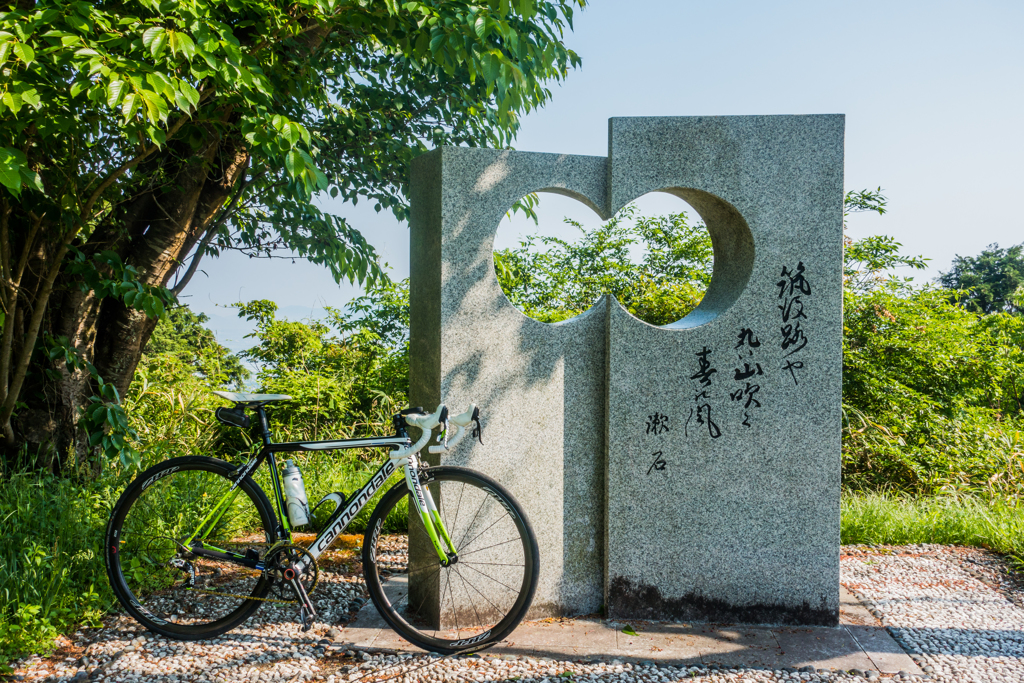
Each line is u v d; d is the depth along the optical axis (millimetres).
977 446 6066
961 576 3676
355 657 2607
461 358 2822
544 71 4332
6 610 2650
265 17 3459
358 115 5094
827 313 2965
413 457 2732
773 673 2494
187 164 4238
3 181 2291
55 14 2447
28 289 3902
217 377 7746
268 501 2803
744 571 2971
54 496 3461
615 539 2949
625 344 2943
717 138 2953
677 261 9109
